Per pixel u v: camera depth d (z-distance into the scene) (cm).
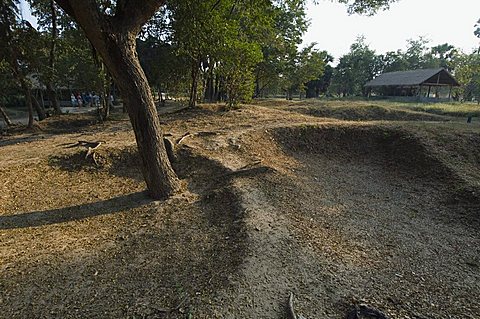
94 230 479
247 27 1390
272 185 640
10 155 773
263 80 2630
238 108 1467
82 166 740
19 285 331
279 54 2397
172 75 1538
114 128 1202
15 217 519
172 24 1201
